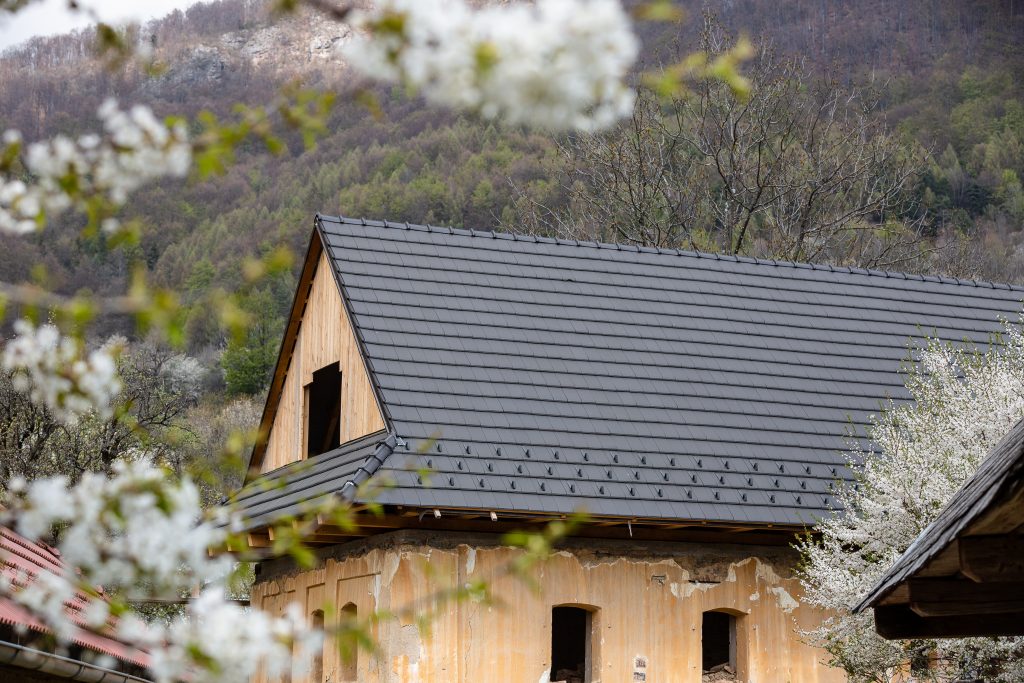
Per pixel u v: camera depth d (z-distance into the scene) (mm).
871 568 14164
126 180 3182
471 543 14586
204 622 3254
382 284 17547
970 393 15617
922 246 44000
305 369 18703
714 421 16844
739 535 15844
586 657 15188
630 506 14711
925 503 14188
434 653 14156
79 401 3537
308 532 4000
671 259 20516
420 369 16094
